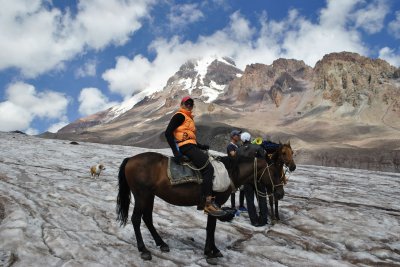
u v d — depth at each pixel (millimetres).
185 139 4629
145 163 4707
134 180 4688
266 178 6270
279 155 6699
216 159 4871
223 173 4723
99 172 10984
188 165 4625
